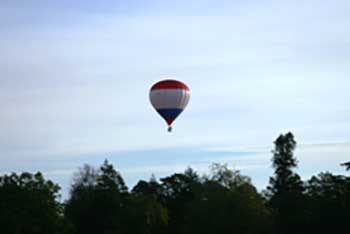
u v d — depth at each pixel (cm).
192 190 19300
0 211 16688
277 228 18138
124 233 18888
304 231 18225
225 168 17312
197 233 16288
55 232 16925
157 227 19050
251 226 16062
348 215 17725
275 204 18862
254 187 16888
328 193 18900
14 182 17300
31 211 16862
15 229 16488
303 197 18912
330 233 17912
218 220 16075
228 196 16275
